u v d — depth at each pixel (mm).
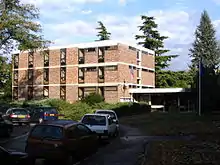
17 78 67750
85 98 48875
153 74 68125
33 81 64938
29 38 44062
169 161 12477
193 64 79562
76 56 59656
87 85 58219
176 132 23609
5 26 41812
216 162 12062
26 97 65750
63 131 12406
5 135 22031
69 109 37781
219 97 40250
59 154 12031
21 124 31766
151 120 34938
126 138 21531
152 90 56344
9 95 73438
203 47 79188
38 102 49719
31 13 44312
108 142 19578
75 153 12781
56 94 61625
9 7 43062
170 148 15914
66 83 60531
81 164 12758
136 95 59312
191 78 75250
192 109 53688
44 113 34219
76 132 13195
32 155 12180
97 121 19844
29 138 12445
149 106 55531
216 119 31469
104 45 56906
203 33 79625
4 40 43031
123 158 14094
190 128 25328
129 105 46406
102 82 56812
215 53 78500
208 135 21344
